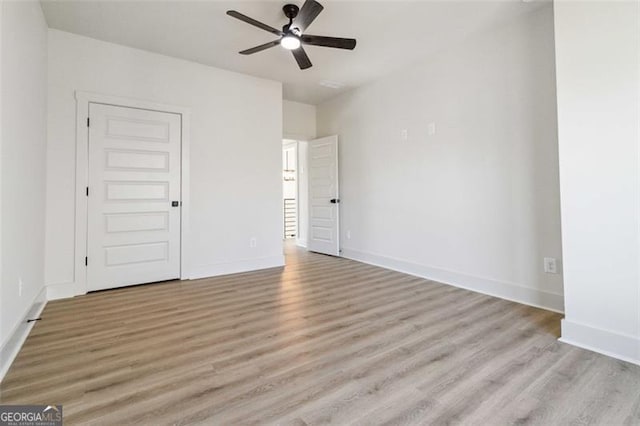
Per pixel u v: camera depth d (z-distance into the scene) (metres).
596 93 1.99
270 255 4.45
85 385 1.65
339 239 5.22
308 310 2.76
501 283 3.10
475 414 1.43
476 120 3.28
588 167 2.03
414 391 1.60
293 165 8.03
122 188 3.40
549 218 2.75
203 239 3.91
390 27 3.05
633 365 1.83
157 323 2.47
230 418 1.41
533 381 1.68
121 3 2.66
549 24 2.71
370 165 4.62
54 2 2.63
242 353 2.00
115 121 3.35
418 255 3.95
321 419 1.40
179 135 3.73
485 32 3.15
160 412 1.44
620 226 1.92
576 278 2.10
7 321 1.84
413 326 2.41
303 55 2.92
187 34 3.17
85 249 3.21
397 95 4.16
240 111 4.18
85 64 3.19
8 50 1.84
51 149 3.03
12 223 1.93
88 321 2.51
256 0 2.62
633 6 1.84
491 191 3.16
